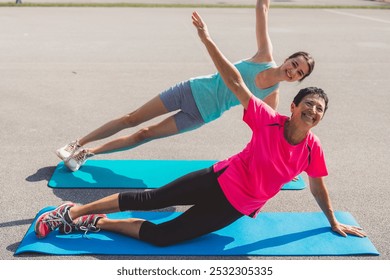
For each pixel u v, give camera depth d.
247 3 21.59
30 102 7.00
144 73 8.85
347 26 15.57
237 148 5.48
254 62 3.99
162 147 5.42
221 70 3.26
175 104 4.30
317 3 22.69
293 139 3.17
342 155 5.37
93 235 3.57
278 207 4.13
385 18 17.89
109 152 4.68
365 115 6.85
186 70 9.12
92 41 11.72
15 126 6.00
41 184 4.45
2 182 4.48
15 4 17.97
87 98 7.29
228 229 3.71
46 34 12.46
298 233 3.68
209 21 15.70
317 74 9.21
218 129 6.07
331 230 3.73
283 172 3.22
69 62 9.55
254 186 3.22
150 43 11.65
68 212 3.49
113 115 6.55
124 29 13.58
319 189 3.59
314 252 3.44
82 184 4.42
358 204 4.27
